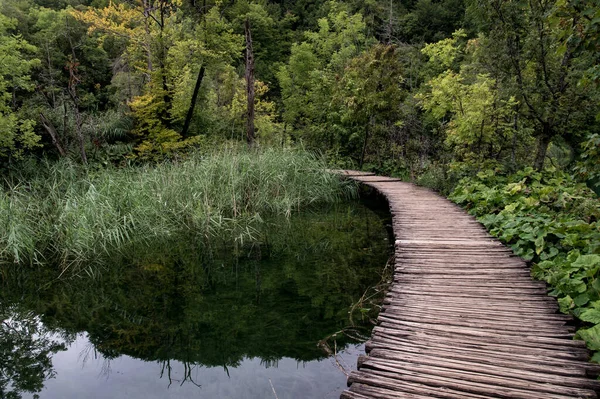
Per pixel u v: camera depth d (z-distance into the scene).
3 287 5.56
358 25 22.30
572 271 3.63
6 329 4.48
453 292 3.79
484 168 8.82
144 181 8.73
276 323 4.31
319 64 21.08
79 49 19.70
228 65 15.34
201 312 4.70
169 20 13.19
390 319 3.29
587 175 4.04
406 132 14.59
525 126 9.05
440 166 10.55
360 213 9.78
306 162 11.30
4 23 10.17
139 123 12.63
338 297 4.91
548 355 2.70
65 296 5.28
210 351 3.86
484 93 8.43
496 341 2.90
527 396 2.27
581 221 4.52
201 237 7.64
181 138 12.59
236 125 14.84
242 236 7.70
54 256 6.68
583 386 2.35
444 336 3.00
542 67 7.97
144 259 6.59
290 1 33.59
